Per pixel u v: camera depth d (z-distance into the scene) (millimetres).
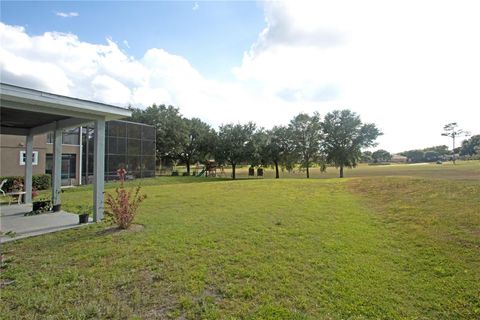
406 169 31516
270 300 2752
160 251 4184
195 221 6148
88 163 17641
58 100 5824
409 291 2912
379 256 3906
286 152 28500
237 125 28797
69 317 2443
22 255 4109
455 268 3426
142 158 21359
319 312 2535
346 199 9031
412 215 6113
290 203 8438
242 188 12938
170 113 36656
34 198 10789
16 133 9383
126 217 5621
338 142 27719
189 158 35688
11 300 2754
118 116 6961
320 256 3928
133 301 2734
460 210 5934
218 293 2916
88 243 4672
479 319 2422
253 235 4988
